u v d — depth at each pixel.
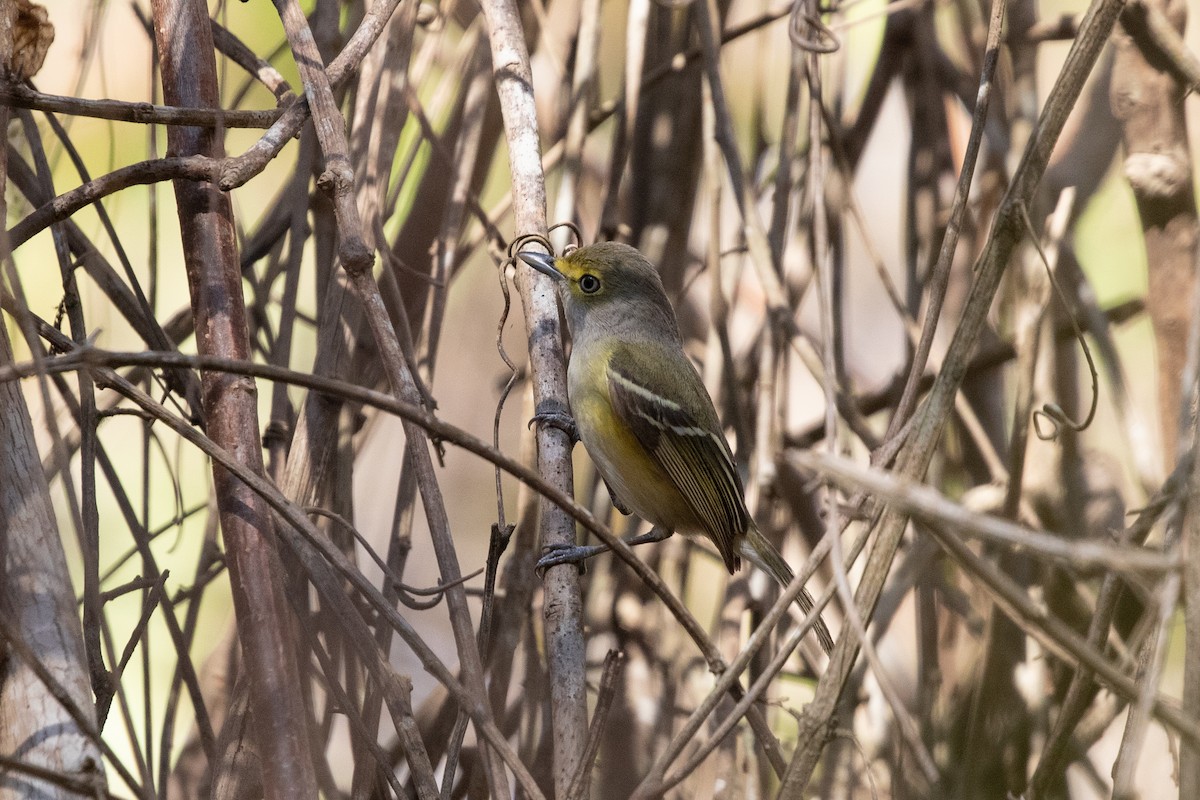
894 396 10.96
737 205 10.44
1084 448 10.38
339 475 8.82
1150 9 9.20
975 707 8.91
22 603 5.69
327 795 6.98
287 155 12.63
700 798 9.39
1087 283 10.18
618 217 11.73
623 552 6.12
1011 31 11.19
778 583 10.34
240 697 7.18
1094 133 10.85
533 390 9.20
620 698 10.23
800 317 12.95
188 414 9.34
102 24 9.84
